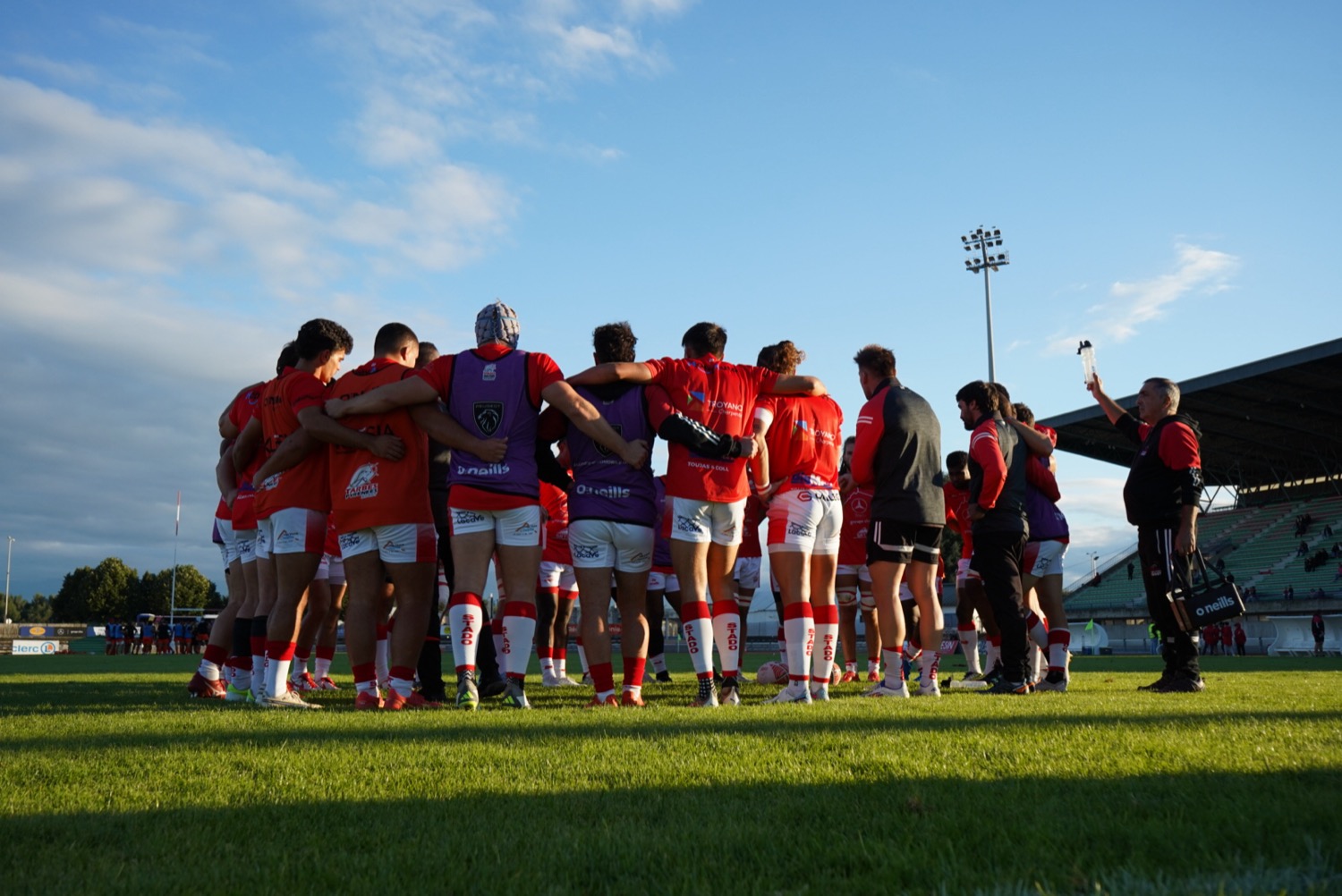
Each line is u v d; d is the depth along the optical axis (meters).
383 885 1.72
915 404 6.69
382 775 2.77
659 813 2.25
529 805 2.36
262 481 6.00
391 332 6.02
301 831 2.14
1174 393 7.16
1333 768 2.67
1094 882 1.63
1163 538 6.82
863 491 9.44
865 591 9.54
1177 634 6.68
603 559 5.87
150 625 51.06
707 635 5.78
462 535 5.54
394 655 5.70
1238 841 1.88
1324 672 10.52
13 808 2.39
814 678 6.36
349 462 5.68
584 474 5.90
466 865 1.86
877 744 3.26
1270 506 52.50
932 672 6.63
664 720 4.25
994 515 6.94
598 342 6.11
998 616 6.92
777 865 1.82
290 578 5.86
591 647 5.85
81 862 1.91
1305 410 43.88
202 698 6.59
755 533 10.83
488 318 5.75
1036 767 2.77
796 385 6.18
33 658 21.75
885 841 1.95
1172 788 2.41
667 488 5.94
